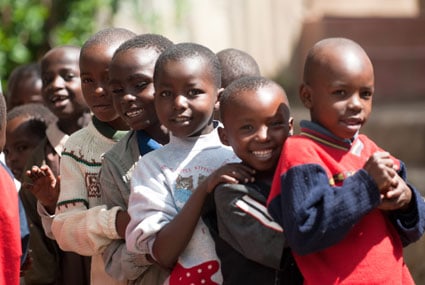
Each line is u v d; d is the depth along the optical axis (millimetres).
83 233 5488
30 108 7711
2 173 5316
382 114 13406
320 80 4656
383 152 4527
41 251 6750
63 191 5883
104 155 5613
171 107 5152
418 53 16031
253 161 4848
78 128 7125
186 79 5133
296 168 4520
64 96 7102
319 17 16812
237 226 4738
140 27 14211
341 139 4719
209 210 5086
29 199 6828
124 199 5465
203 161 5262
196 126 5191
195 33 15625
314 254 4617
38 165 6930
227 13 16094
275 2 16797
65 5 12508
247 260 4824
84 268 6695
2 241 5207
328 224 4387
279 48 16844
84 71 6004
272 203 4602
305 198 4445
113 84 5559
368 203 4410
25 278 6867
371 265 4574
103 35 6086
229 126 4891
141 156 5535
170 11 14656
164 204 5145
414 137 12844
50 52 7203
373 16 16469
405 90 15992
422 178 11500
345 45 4703
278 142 4848
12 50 11852
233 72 6484
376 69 15992
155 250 5059
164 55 5246
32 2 12430
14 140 7543
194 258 5082
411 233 4801
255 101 4809
